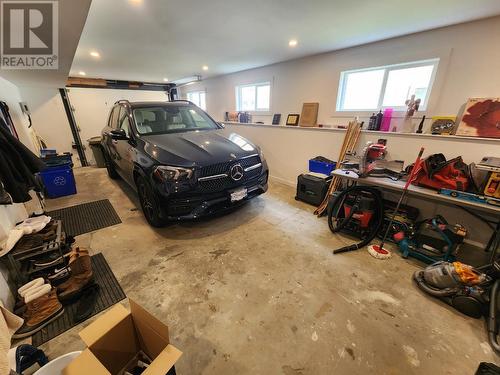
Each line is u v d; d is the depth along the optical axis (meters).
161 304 1.51
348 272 1.84
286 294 1.61
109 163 4.14
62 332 1.32
